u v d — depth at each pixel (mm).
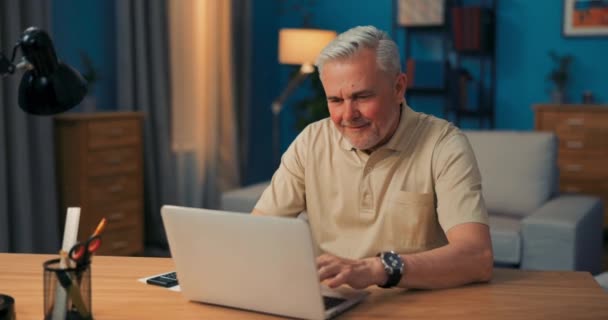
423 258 1496
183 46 4949
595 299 1442
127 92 4531
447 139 1791
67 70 1429
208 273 1390
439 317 1336
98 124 4066
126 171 4293
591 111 5184
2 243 3592
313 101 5727
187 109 5031
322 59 1691
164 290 1521
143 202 4727
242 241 1320
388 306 1401
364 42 1658
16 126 3658
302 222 1250
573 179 5289
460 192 1692
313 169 1916
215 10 5188
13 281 1574
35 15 3738
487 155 3787
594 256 3668
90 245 1274
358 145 1731
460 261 1525
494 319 1321
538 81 5770
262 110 6316
